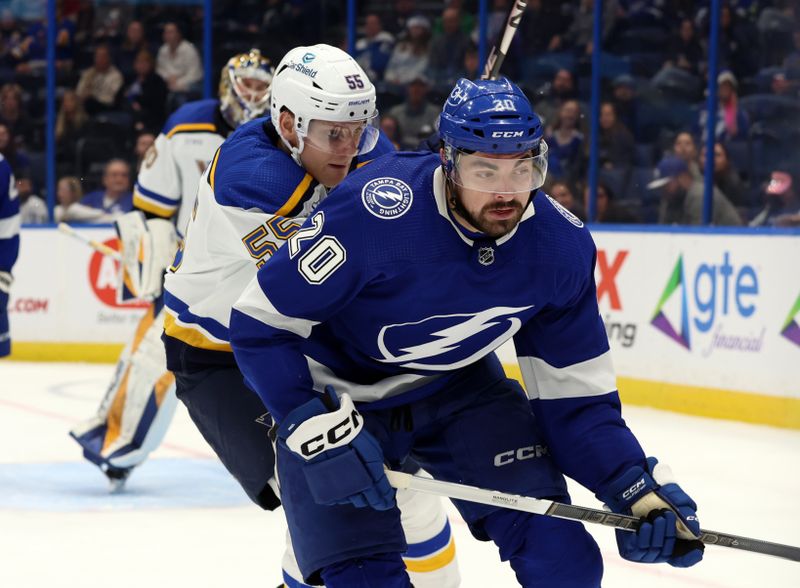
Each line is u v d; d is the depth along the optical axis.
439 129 3.83
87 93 17.53
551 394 4.29
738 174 13.73
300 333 3.98
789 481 9.08
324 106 4.66
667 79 14.38
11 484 8.70
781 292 11.39
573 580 4.09
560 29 15.20
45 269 16.58
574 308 4.18
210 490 8.56
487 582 6.25
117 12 17.59
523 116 3.71
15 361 16.59
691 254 12.27
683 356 12.34
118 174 17.17
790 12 13.64
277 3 17.27
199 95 17.56
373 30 16.53
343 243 3.81
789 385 11.34
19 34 17.72
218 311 5.10
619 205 14.48
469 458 4.32
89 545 7.00
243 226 4.66
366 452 3.87
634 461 4.17
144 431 8.24
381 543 3.93
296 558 4.09
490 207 3.75
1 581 6.22
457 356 4.21
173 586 6.16
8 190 9.64
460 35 16.03
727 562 6.73
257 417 5.03
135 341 8.30
